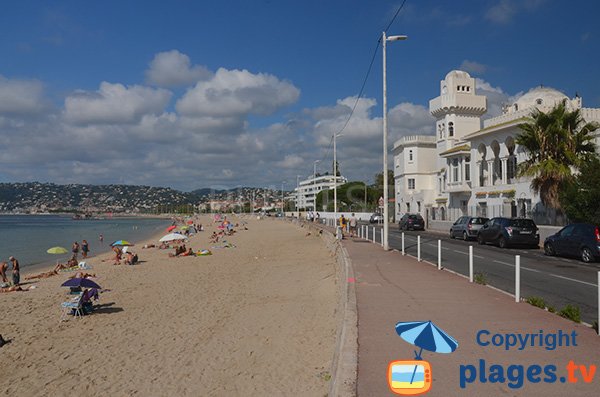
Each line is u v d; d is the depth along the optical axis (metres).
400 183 70.50
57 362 10.16
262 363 9.41
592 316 9.66
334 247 27.89
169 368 9.48
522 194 35.84
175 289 18.92
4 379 9.22
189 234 64.38
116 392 8.38
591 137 27.16
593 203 23.86
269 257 30.70
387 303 10.22
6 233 76.31
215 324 12.88
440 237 36.41
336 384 5.50
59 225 119.81
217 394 8.00
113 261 31.02
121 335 12.16
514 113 40.38
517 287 10.41
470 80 55.56
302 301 15.30
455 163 50.22
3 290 19.83
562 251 20.94
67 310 15.16
